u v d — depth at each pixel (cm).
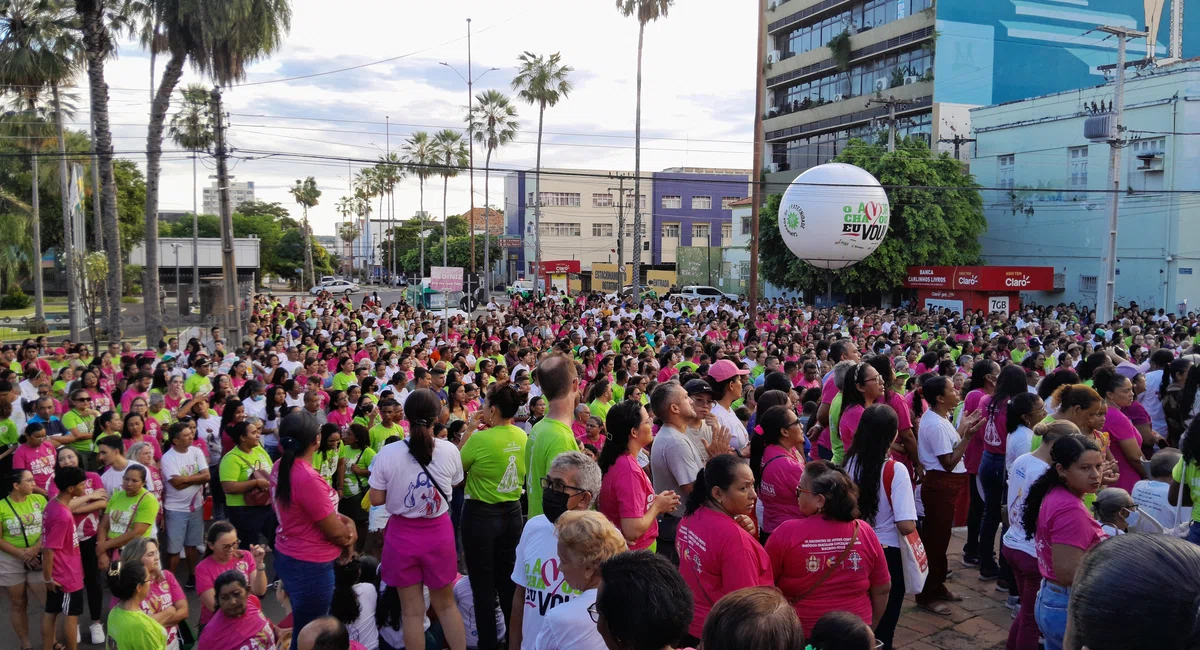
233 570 525
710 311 2716
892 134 3797
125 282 6091
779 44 6288
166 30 2483
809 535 416
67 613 665
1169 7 4725
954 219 3706
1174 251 3209
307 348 1705
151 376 1216
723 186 7769
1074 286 3634
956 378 1078
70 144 4484
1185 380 832
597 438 860
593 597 344
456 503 890
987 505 725
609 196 7644
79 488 676
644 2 4175
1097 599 182
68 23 3078
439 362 1387
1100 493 487
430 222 10988
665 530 744
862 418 532
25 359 1598
